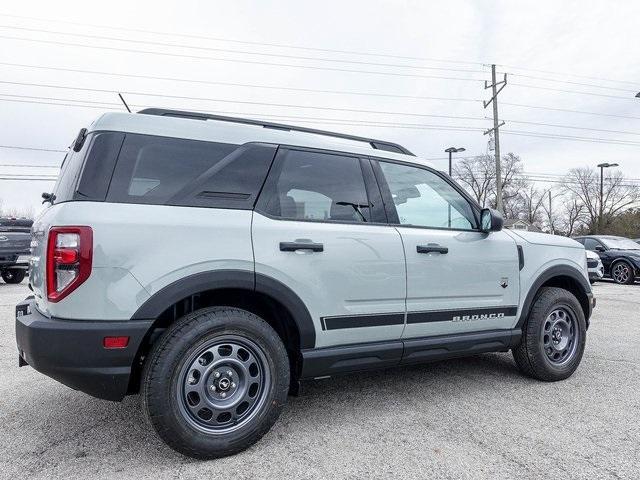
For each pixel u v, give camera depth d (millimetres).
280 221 2873
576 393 3723
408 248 3297
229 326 2598
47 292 2375
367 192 3299
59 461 2549
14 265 11523
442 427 3029
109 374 2357
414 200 3557
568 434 2926
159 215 2521
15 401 3480
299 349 2908
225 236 2652
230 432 2594
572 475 2410
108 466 2492
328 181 3154
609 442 2812
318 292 2916
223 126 2893
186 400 2500
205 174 2725
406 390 3785
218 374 2604
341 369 3043
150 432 2932
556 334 4105
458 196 3818
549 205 60281
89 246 2332
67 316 2338
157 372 2418
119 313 2373
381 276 3156
